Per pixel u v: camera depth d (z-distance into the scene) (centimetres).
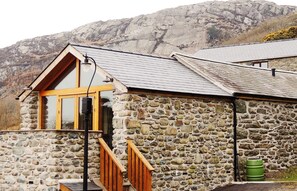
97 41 7600
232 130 1427
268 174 1491
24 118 1534
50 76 1461
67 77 1446
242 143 1448
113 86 1217
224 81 1499
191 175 1309
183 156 1295
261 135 1506
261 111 1515
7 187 1230
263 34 5856
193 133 1324
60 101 1452
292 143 1612
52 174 1093
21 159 1187
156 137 1237
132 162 1163
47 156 1112
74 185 1065
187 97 1316
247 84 1568
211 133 1370
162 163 1244
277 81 1773
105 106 1307
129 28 7806
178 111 1295
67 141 1110
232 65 1769
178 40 7144
